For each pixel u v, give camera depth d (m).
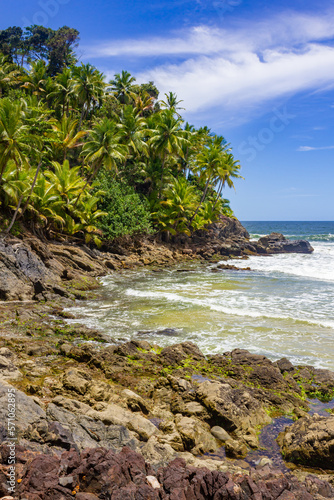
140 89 62.72
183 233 57.66
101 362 11.09
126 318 17.12
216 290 25.11
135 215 45.38
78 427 6.46
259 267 39.69
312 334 14.76
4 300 19.16
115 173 49.34
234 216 82.06
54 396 8.50
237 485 4.66
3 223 27.92
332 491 5.46
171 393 9.46
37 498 3.93
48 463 4.46
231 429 8.03
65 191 36.41
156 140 51.34
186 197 51.75
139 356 11.91
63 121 39.44
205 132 66.31
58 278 25.11
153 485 4.65
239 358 11.78
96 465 4.44
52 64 60.50
